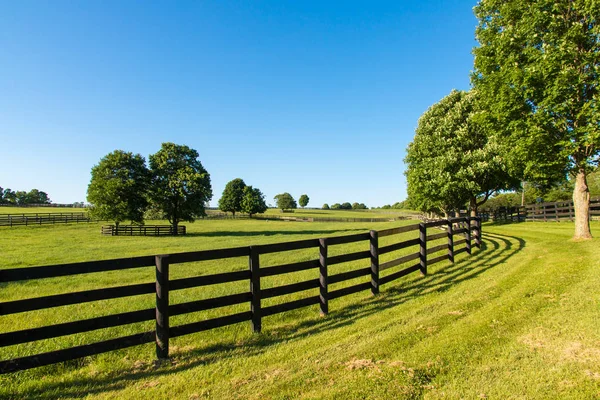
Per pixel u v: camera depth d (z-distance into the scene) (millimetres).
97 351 4309
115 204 39594
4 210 81688
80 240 30234
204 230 48000
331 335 5344
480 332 4910
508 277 8203
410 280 9086
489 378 3732
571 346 4297
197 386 3904
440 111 25438
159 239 31922
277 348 4957
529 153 13062
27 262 16391
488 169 21062
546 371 3777
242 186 100688
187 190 41438
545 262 9641
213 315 7207
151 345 5320
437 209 37906
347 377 3895
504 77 13258
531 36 12664
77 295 4207
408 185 33562
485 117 15102
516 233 20234
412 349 4531
